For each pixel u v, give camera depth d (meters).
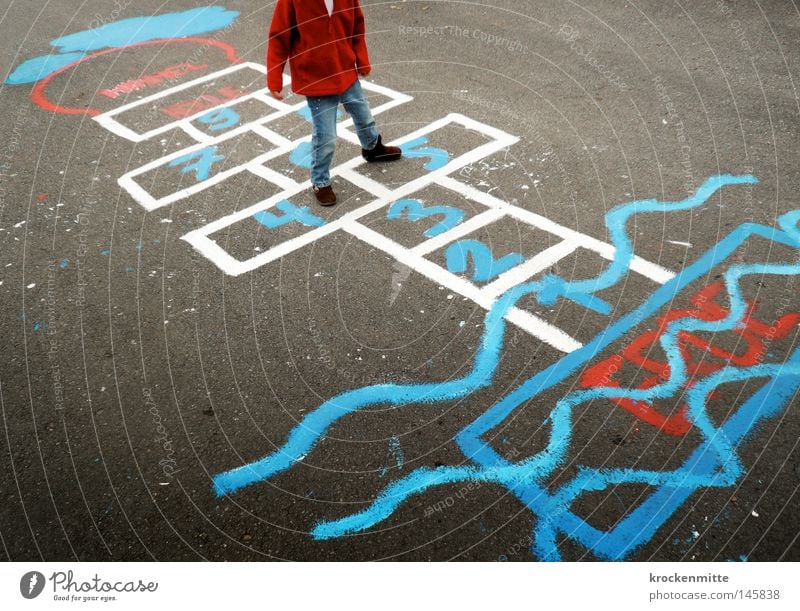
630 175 4.74
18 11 9.05
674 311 3.64
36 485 3.07
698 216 4.30
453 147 5.28
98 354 3.70
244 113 6.12
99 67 7.26
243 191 5.03
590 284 3.88
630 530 2.71
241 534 2.83
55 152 5.73
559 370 3.39
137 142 5.80
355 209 4.72
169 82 6.81
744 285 3.76
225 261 4.32
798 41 6.21
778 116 5.22
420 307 3.84
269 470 3.06
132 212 4.87
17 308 4.05
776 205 4.34
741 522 2.69
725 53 6.14
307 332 3.74
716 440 2.99
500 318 3.72
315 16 4.24
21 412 3.40
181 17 8.31
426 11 7.61
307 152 5.46
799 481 2.80
